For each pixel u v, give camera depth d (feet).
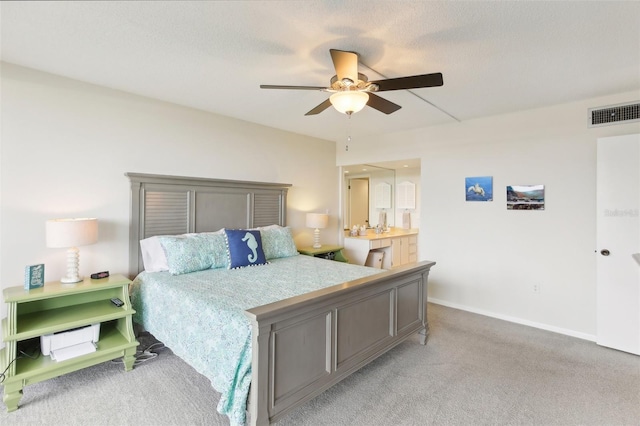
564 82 8.75
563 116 10.55
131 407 6.64
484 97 9.96
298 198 15.33
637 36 6.35
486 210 12.28
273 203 14.08
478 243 12.51
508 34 6.30
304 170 15.58
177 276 9.03
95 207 9.30
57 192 8.66
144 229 10.16
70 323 7.50
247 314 5.26
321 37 6.49
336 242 17.38
